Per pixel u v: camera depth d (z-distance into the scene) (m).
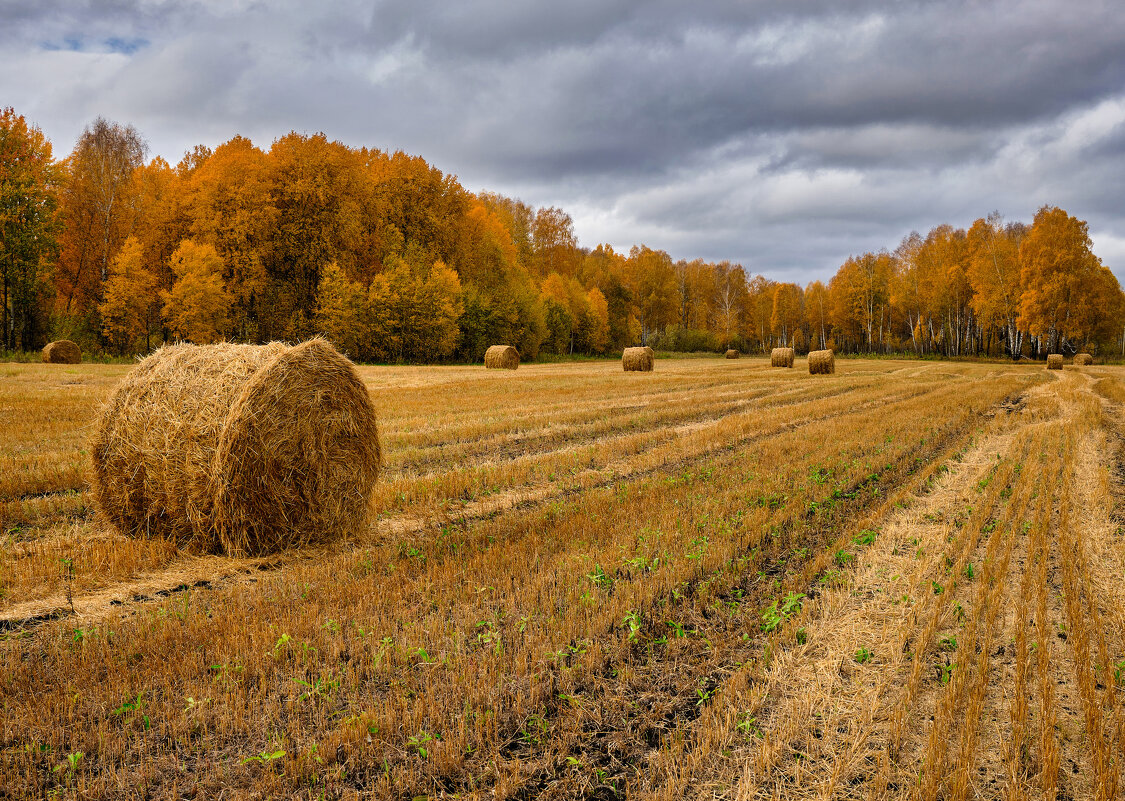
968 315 66.06
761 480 9.95
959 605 5.42
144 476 7.46
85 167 44.22
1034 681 4.34
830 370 35.31
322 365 7.71
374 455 8.30
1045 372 37.34
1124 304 61.09
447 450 12.77
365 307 48.31
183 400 7.28
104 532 7.78
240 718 3.90
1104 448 12.27
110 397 7.75
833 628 5.18
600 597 5.61
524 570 6.25
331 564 6.66
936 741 3.66
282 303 45.78
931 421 16.06
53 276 42.69
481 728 3.91
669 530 7.38
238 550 7.18
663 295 89.50
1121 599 5.55
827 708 4.17
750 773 3.52
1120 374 35.06
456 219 57.81
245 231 42.72
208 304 40.16
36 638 5.02
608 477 10.59
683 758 3.68
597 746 3.84
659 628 5.22
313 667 4.56
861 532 7.38
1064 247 53.03
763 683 4.45
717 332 95.31
